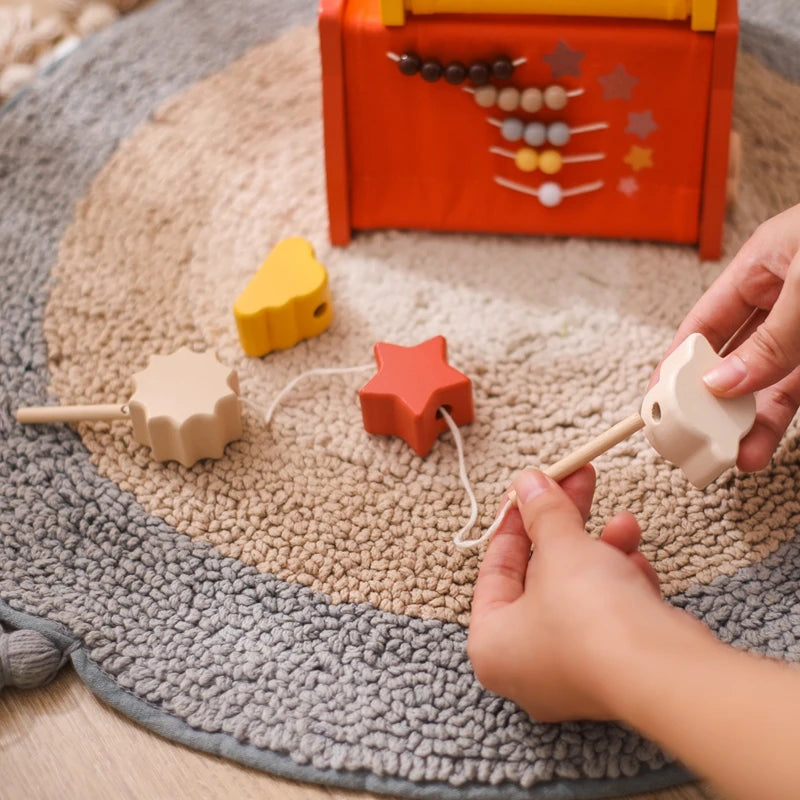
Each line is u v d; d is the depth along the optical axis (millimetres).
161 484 980
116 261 1159
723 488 953
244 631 891
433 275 1145
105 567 932
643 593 713
